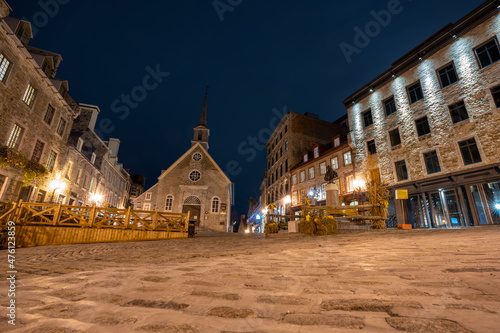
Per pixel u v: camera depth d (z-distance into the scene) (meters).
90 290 2.33
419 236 6.86
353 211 13.20
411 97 18.58
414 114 17.92
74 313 1.70
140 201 29.23
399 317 1.41
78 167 23.16
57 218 11.51
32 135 15.80
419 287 1.96
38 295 2.20
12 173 14.16
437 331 1.20
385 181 18.86
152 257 5.30
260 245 7.21
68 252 7.31
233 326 1.40
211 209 28.23
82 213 12.02
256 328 1.36
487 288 1.79
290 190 29.91
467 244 4.32
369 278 2.36
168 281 2.63
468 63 15.45
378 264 3.04
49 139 17.62
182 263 4.14
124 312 1.70
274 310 1.65
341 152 23.00
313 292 2.01
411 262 3.03
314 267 3.13
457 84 15.76
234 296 2.00
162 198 28.30
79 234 11.58
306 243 6.92
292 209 28.48
